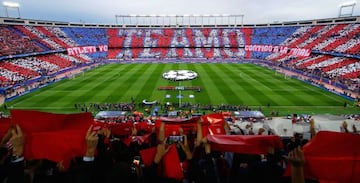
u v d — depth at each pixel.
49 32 125.19
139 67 101.62
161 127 8.63
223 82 73.56
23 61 91.56
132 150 8.34
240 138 6.56
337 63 89.06
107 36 143.75
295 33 130.12
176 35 148.25
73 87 67.44
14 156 5.32
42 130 5.84
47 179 6.02
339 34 107.94
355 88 62.94
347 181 4.87
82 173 5.24
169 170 6.72
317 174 4.96
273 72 90.00
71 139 5.65
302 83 72.06
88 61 114.81
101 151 7.17
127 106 50.59
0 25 106.75
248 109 49.09
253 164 6.45
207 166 6.67
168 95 59.75
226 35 146.88
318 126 13.20
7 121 8.91
